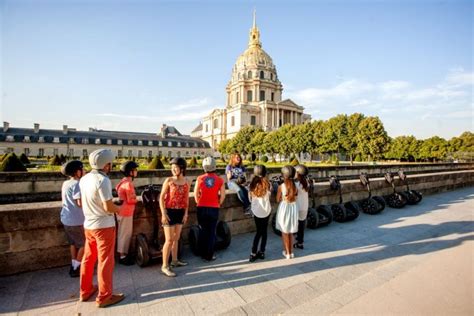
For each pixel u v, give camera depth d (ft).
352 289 11.64
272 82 280.10
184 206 13.16
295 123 281.95
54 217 13.32
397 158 222.69
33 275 12.47
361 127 131.54
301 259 14.92
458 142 221.87
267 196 14.71
